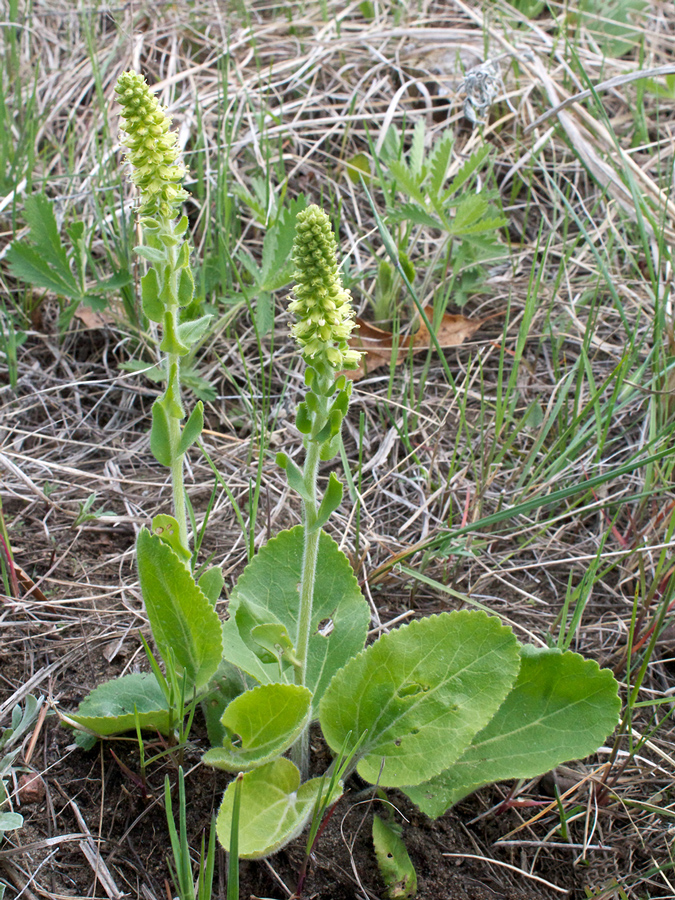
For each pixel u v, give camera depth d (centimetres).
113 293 75
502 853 48
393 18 107
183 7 105
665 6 107
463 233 71
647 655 49
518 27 105
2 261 78
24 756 48
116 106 92
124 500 63
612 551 62
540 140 85
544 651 47
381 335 74
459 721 45
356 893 45
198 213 81
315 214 38
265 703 43
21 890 44
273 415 70
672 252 74
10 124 87
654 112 97
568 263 81
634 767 51
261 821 43
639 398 69
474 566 61
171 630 45
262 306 70
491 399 72
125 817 47
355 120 93
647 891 47
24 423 68
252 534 54
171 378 43
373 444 69
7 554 54
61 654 53
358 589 51
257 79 95
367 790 48
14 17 95
